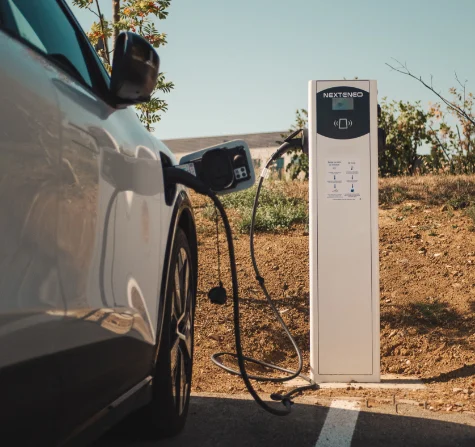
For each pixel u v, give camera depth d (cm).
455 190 961
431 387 512
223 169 353
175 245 341
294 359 610
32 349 179
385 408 432
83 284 215
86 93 242
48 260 190
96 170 230
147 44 248
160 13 771
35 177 183
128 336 257
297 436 372
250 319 643
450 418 408
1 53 179
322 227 529
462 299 662
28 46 207
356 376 530
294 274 722
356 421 400
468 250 758
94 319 222
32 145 183
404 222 853
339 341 530
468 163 1209
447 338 605
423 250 767
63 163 203
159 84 783
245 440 363
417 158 1237
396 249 773
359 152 527
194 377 521
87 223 219
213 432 373
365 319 530
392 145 1228
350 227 529
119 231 252
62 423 202
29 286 178
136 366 271
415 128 1226
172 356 338
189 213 388
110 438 350
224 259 754
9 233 169
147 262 288
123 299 253
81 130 221
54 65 222
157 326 303
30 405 178
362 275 530
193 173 354
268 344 617
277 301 677
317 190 529
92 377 221
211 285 692
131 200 269
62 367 197
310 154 527
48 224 191
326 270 530
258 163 1448
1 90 172
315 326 530
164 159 349
